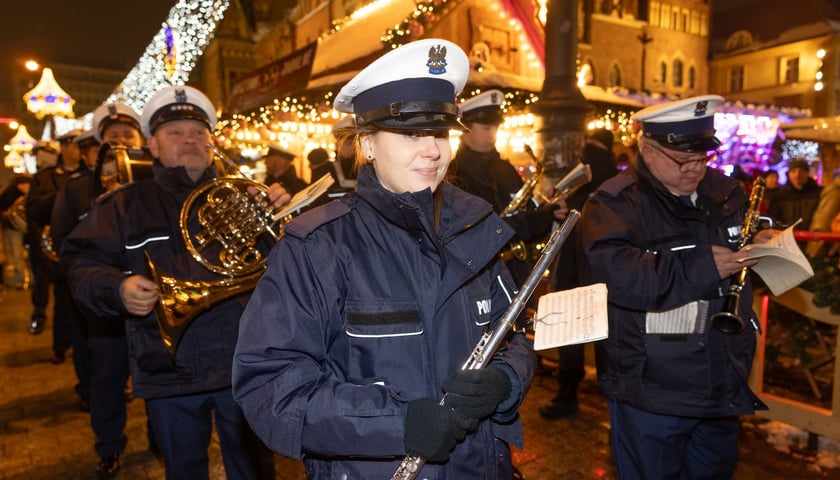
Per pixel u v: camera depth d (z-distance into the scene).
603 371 2.34
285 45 22.95
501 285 1.55
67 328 5.72
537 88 7.43
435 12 7.23
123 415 3.47
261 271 2.39
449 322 1.35
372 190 1.34
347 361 1.31
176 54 15.74
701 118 2.18
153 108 2.53
